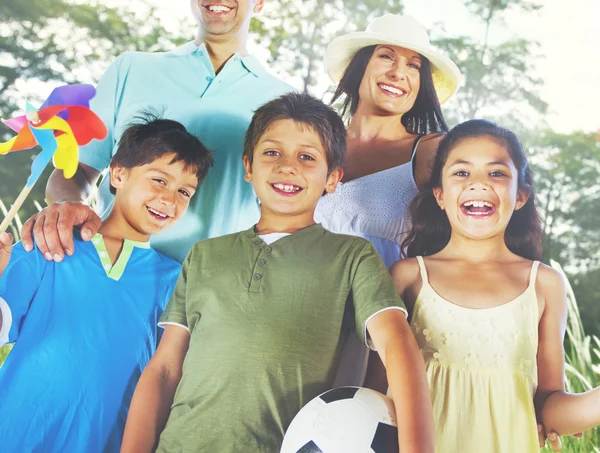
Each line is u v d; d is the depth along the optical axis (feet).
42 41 19.70
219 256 8.67
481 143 9.23
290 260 8.45
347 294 8.30
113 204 9.31
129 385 8.75
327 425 7.37
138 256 9.18
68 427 8.51
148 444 8.29
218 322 8.29
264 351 8.08
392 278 9.08
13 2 19.53
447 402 8.58
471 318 8.75
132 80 9.89
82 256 8.96
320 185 8.89
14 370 8.53
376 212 9.53
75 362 8.63
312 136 8.91
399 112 9.84
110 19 19.20
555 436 8.71
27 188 7.86
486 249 9.09
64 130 7.72
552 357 8.85
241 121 9.77
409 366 7.66
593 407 8.43
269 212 8.82
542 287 8.97
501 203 9.07
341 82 10.12
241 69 9.92
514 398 8.53
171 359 8.56
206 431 7.92
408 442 7.29
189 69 9.91
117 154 9.28
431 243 9.39
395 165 9.77
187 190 9.31
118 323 8.84
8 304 8.50
